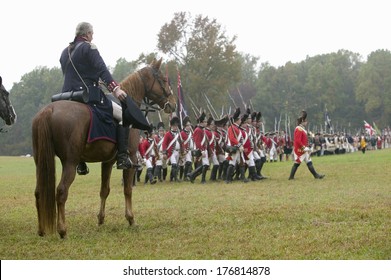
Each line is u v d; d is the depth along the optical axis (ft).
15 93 354.74
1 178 93.76
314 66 358.02
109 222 38.29
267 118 339.77
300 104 347.15
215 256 27.14
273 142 119.55
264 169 90.48
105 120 32.86
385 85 350.64
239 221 35.91
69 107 31.68
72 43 34.24
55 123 30.99
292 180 67.31
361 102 360.48
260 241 29.96
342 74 388.57
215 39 209.05
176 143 73.46
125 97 33.09
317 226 33.55
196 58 206.08
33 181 85.25
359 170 78.07
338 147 157.17
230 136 67.15
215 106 212.64
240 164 68.13
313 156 145.38
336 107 350.64
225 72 212.84
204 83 203.41
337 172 76.43
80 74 33.50
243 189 57.41
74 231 34.42
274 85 349.82
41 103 351.67
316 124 337.72
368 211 38.09
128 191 36.04
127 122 33.83
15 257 27.78
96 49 33.30
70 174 31.42
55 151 31.63
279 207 41.45
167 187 64.03
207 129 70.90
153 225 36.01
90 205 48.01
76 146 31.42
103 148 33.09
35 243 30.83
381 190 51.57
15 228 36.06
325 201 44.19
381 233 30.96
